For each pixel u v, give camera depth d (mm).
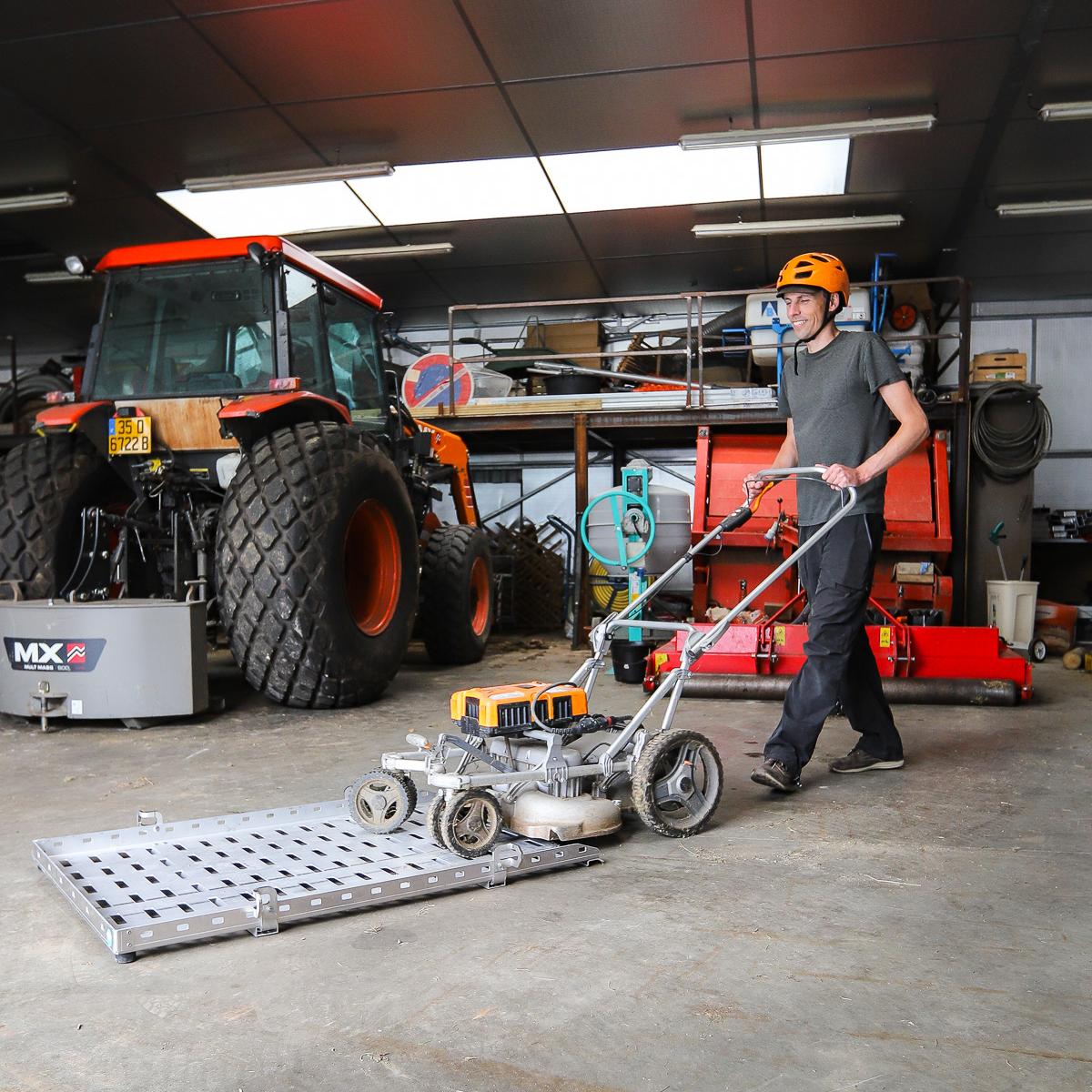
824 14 5438
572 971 1621
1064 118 6316
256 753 3342
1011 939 1777
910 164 7242
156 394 4406
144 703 3766
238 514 3990
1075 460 10062
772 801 2824
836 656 2850
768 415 7395
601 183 7703
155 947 1695
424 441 5777
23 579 4441
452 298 10508
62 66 5965
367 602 4492
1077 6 5297
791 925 1839
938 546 6133
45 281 9625
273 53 5840
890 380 2807
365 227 8570
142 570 4883
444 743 2189
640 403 7586
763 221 8383
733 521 2809
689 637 2533
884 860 2260
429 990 1547
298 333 4531
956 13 5402
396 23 5531
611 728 2459
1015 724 4105
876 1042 1382
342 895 1873
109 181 7629
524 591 9391
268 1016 1461
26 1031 1416
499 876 2068
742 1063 1320
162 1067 1312
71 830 2434
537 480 10945
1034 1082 1276
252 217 8359
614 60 5949
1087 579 9086
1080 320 10102
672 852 2320
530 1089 1252
